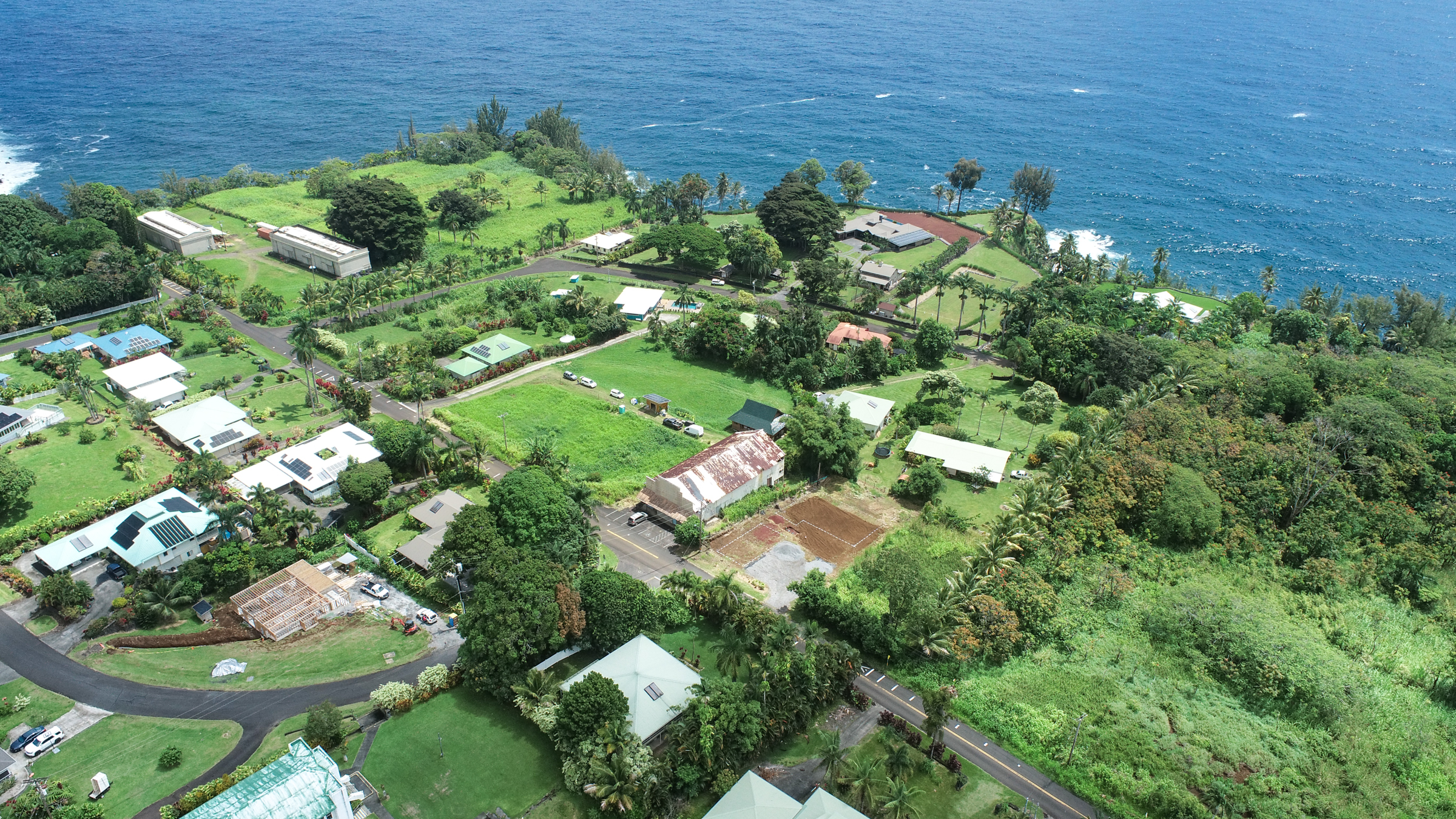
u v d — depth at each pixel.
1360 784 92.81
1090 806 89.62
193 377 178.25
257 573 117.94
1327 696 102.31
